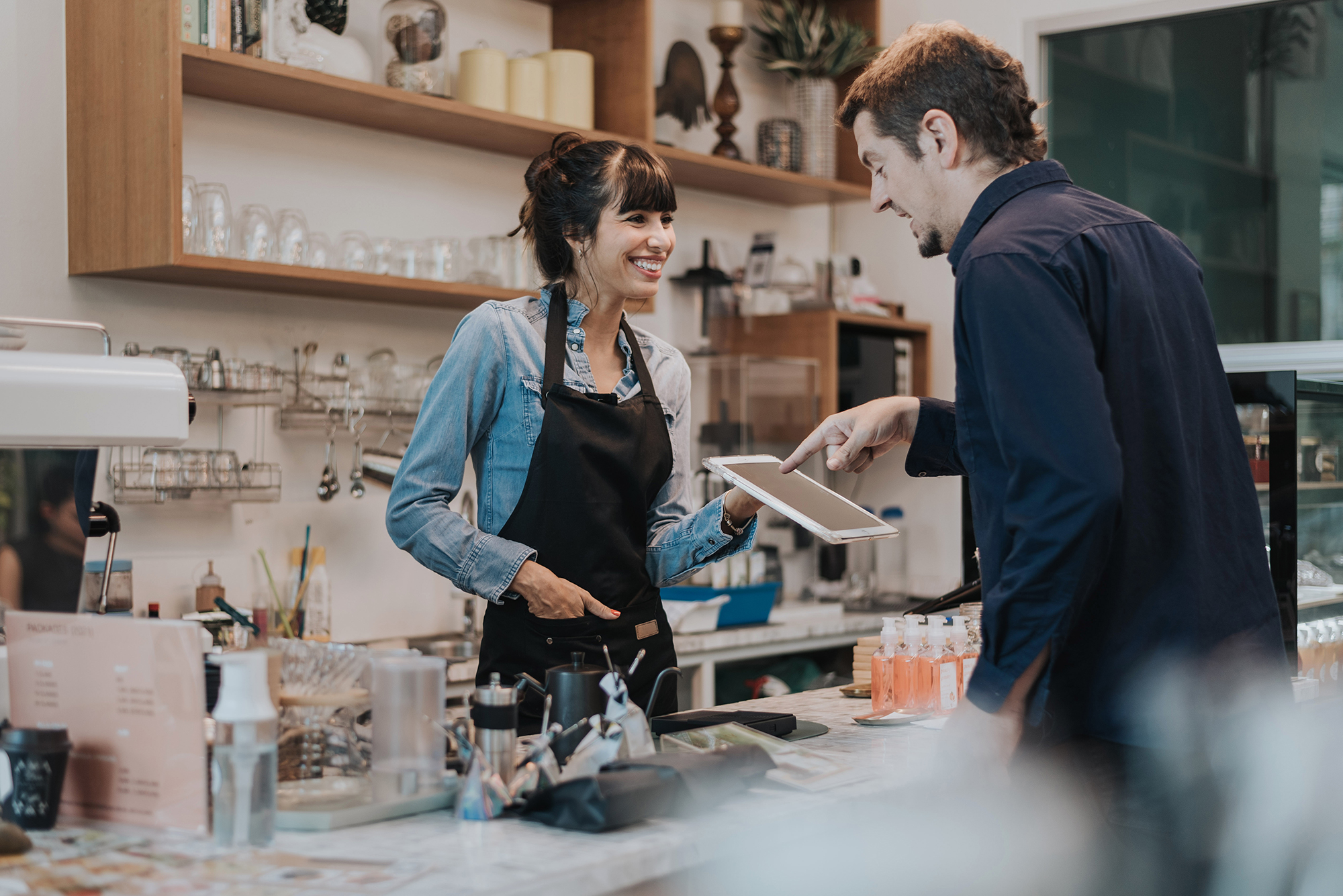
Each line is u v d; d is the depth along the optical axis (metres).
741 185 4.18
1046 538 1.24
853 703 1.96
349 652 1.34
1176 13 3.98
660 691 1.99
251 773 1.12
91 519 1.61
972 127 1.47
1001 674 1.29
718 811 1.25
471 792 1.22
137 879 1.03
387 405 3.19
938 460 1.77
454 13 3.53
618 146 1.97
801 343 4.23
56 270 2.78
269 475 3.01
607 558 1.94
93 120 2.73
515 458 1.95
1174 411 1.36
